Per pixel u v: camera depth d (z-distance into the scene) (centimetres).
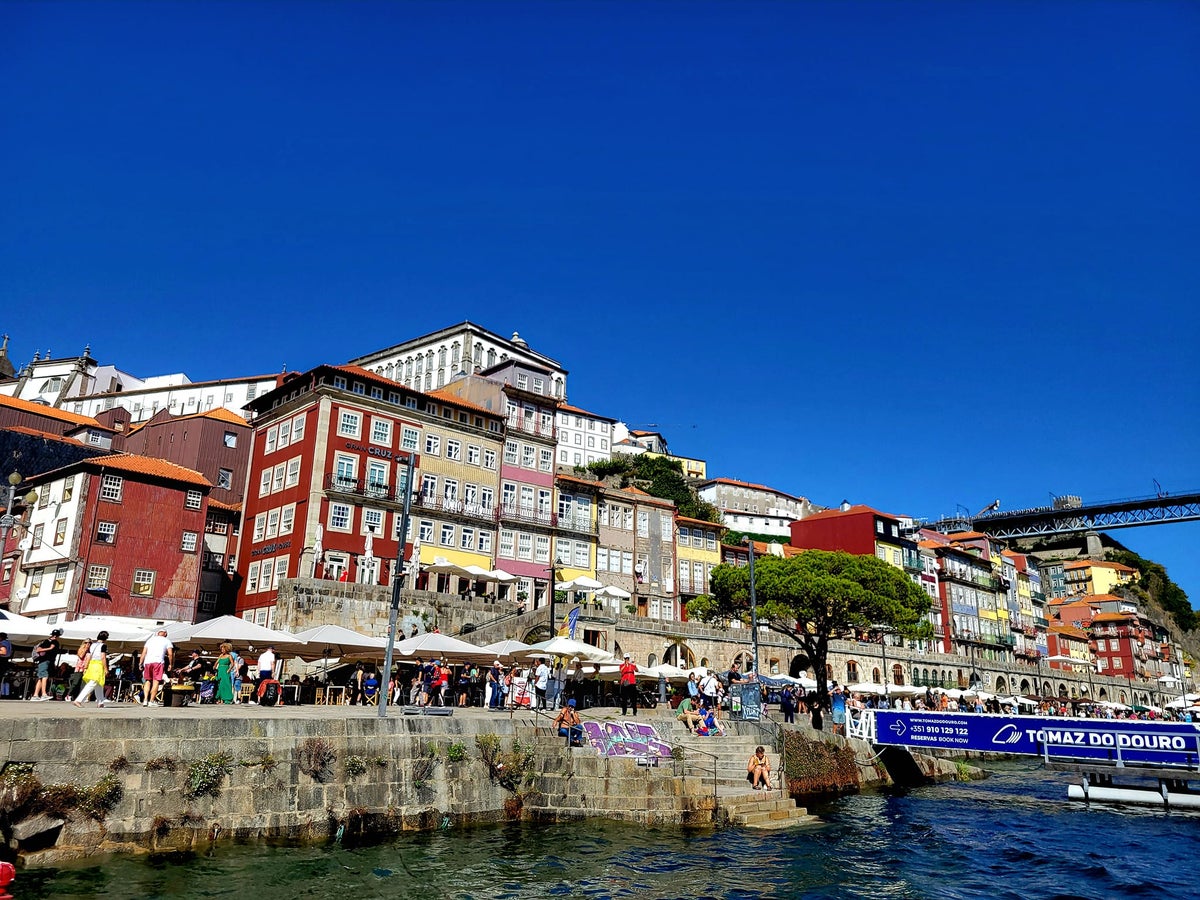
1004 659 9562
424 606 4288
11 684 2431
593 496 6322
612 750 2372
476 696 3173
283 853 1650
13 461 5088
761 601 4703
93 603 4409
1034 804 3114
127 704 2125
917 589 4828
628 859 1867
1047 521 10500
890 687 5050
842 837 2283
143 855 1519
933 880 1880
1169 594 14650
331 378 4959
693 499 9975
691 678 3425
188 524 4878
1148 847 2322
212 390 7975
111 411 6662
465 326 9338
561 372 10550
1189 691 12100
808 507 12219
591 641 4575
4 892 1152
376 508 4928
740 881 1766
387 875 1597
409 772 1938
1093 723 3131
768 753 2628
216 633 2562
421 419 5291
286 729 1761
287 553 4741
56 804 1445
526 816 2133
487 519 5475
